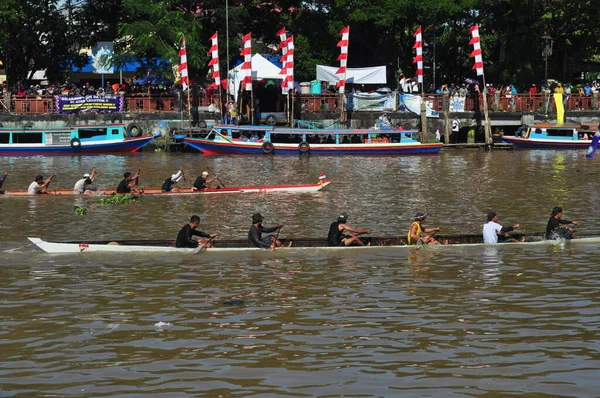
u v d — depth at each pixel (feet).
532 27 228.22
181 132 201.57
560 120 209.46
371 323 53.01
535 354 46.73
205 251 74.95
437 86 244.63
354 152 190.49
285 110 212.64
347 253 74.49
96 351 47.91
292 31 232.12
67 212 103.40
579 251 74.95
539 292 60.59
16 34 215.10
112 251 75.00
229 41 221.25
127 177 116.16
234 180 140.97
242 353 47.34
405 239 78.23
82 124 200.64
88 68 234.99
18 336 50.80
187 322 53.62
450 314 54.85
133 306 57.62
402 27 233.96
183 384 42.68
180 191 119.34
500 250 75.41
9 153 190.19
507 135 220.43
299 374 43.93
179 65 201.77
